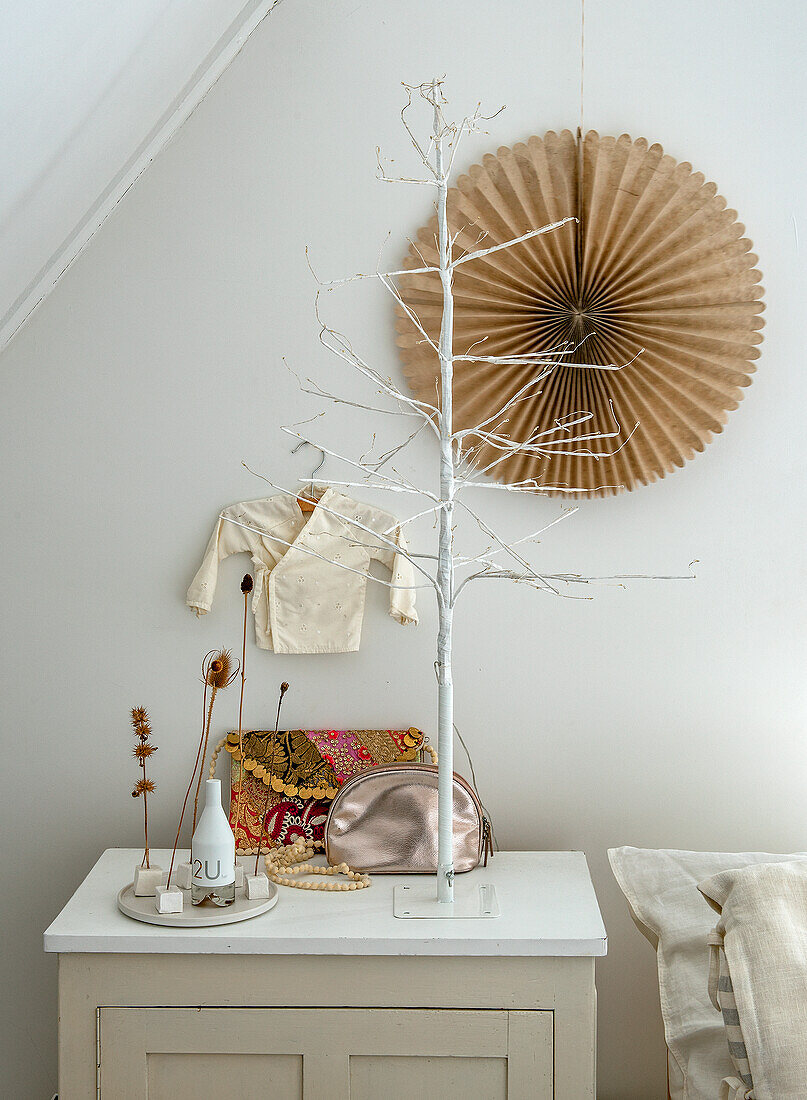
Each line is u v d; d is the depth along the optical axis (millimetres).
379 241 1801
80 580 1823
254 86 1793
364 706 1819
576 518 1810
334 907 1485
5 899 1832
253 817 1726
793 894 1351
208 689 1820
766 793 1809
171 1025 1394
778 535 1795
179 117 1740
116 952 1387
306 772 1747
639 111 1786
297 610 1794
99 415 1815
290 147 1798
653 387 1757
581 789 1819
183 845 1825
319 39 1792
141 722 1585
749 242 1740
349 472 1816
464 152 1799
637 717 1816
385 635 1816
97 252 1800
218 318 1811
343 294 1806
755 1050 1261
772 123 1775
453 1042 1385
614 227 1745
